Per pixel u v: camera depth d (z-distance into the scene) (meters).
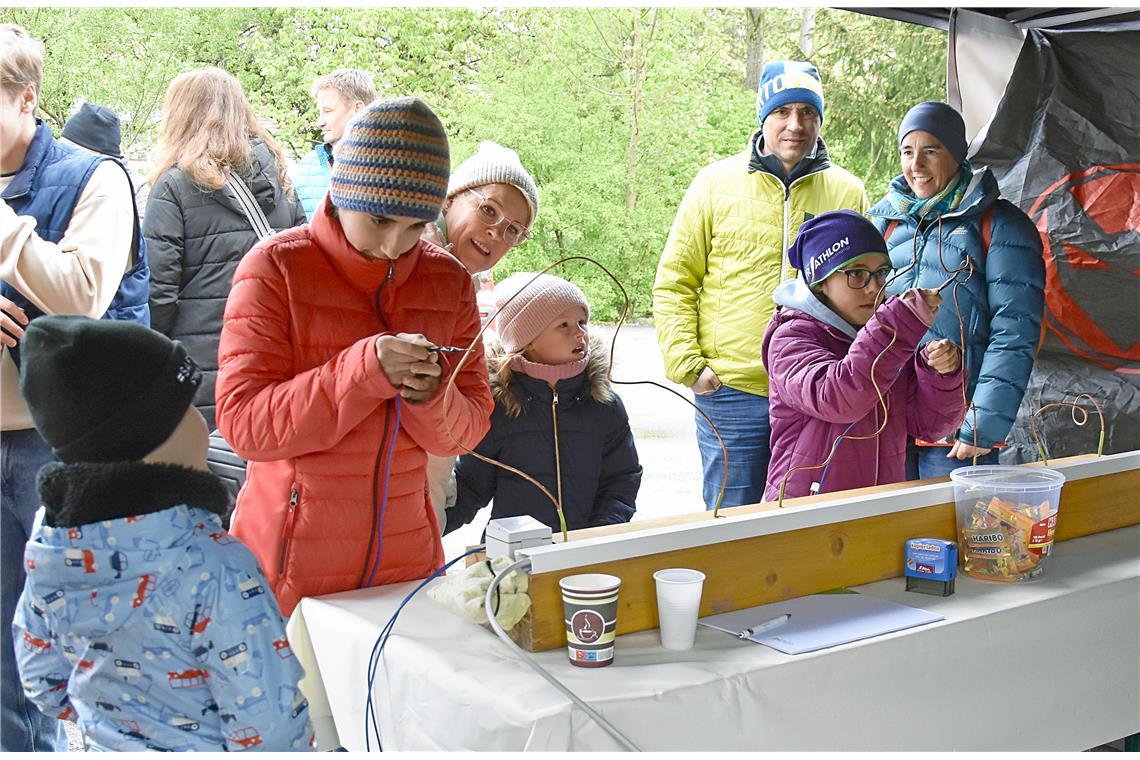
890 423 2.18
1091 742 1.69
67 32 7.18
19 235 2.05
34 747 2.15
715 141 8.71
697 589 1.38
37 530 1.10
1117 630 1.70
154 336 1.12
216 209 2.61
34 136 2.20
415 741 1.34
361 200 1.56
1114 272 3.13
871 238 2.11
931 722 1.47
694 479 6.25
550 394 2.19
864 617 1.51
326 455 1.63
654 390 8.08
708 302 3.13
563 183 8.31
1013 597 1.61
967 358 2.67
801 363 2.11
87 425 1.06
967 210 2.64
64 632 1.10
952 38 3.43
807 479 2.16
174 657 1.11
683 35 8.75
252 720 1.11
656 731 1.22
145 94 7.40
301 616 1.62
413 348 1.53
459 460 2.25
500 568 1.46
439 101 8.20
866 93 9.31
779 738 1.32
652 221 8.37
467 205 2.12
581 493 2.21
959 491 1.75
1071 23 3.28
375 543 1.67
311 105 7.98
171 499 1.09
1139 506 2.07
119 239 2.22
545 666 1.33
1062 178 3.21
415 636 1.41
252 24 7.83
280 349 1.64
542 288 2.15
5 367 2.06
